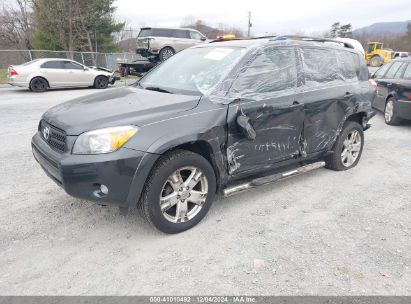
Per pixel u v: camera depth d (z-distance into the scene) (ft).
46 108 34.09
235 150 12.13
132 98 12.05
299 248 10.66
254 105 12.38
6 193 14.15
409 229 11.89
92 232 11.42
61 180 10.16
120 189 10.01
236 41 14.46
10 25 122.93
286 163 14.23
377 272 9.59
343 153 17.15
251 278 9.29
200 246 10.71
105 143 9.80
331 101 15.29
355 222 12.31
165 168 10.52
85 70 54.19
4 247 10.53
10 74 48.55
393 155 20.15
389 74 29.25
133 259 10.05
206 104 11.51
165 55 62.39
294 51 14.34
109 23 105.50
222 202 13.67
